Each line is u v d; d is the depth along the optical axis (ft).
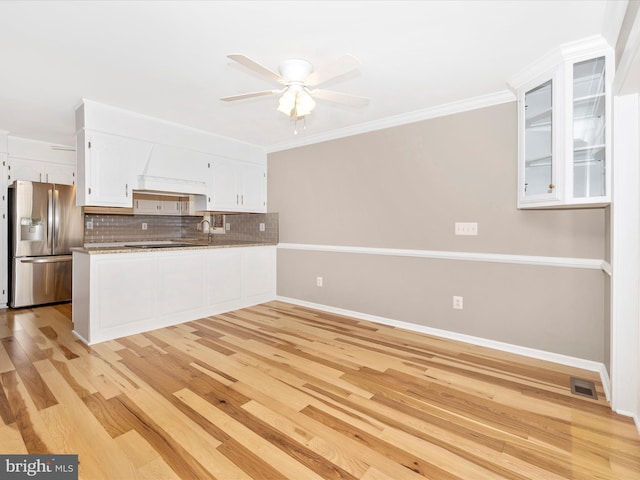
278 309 14.55
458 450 5.62
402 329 11.89
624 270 6.60
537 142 8.63
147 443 5.70
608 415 6.63
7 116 11.99
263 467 5.20
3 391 7.38
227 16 6.25
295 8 6.04
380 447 5.68
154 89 9.59
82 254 10.80
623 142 6.51
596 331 8.60
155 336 11.06
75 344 10.30
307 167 14.70
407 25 6.59
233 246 14.28
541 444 5.78
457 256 10.75
